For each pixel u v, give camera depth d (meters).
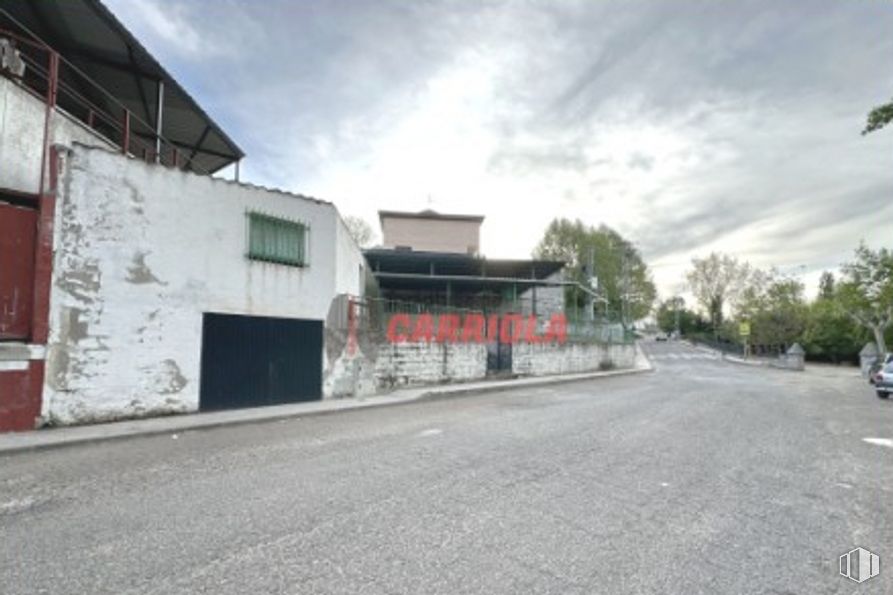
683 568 3.62
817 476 6.24
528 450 7.34
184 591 3.16
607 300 53.47
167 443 7.81
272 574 3.40
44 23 11.30
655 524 4.47
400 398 13.70
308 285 12.83
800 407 13.76
